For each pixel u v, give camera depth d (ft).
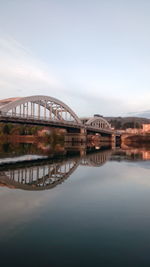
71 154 148.97
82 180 59.72
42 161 105.91
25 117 214.69
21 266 20.25
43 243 24.47
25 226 28.66
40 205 37.37
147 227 28.94
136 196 43.60
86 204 38.27
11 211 34.14
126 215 33.12
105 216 32.63
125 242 24.89
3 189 48.83
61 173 71.00
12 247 23.54
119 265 20.52
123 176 65.62
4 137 444.14
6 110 199.21
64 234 26.58
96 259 21.56
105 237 26.00
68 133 355.97
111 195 44.21
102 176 65.41
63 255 22.13
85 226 28.99
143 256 22.11
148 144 374.02
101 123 465.06
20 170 77.82
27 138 475.31
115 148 237.45
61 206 36.96
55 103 289.53
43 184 54.49
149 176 65.36
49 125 277.23
